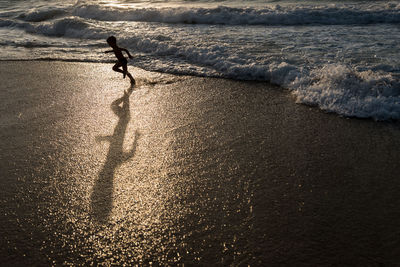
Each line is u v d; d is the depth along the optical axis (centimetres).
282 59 673
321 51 730
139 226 272
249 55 717
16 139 427
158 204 299
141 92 578
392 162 343
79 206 299
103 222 278
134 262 237
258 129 430
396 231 253
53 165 366
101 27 1135
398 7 1107
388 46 737
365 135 402
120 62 608
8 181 341
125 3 1783
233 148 388
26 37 1107
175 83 620
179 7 1452
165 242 254
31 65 764
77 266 236
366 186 307
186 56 770
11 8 1795
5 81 657
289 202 292
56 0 2031
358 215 272
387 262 225
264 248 243
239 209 287
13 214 292
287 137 407
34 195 317
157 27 1160
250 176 333
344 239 248
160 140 414
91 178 340
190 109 503
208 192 312
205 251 244
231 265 230
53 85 625
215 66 690
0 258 245
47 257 245
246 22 1179
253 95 547
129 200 305
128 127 450
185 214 285
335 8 1146
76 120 474
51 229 273
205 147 393
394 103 455
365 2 1320
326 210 279
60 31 1151
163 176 341
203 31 1053
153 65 732
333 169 336
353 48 742
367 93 491
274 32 986
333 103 480
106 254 246
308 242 247
